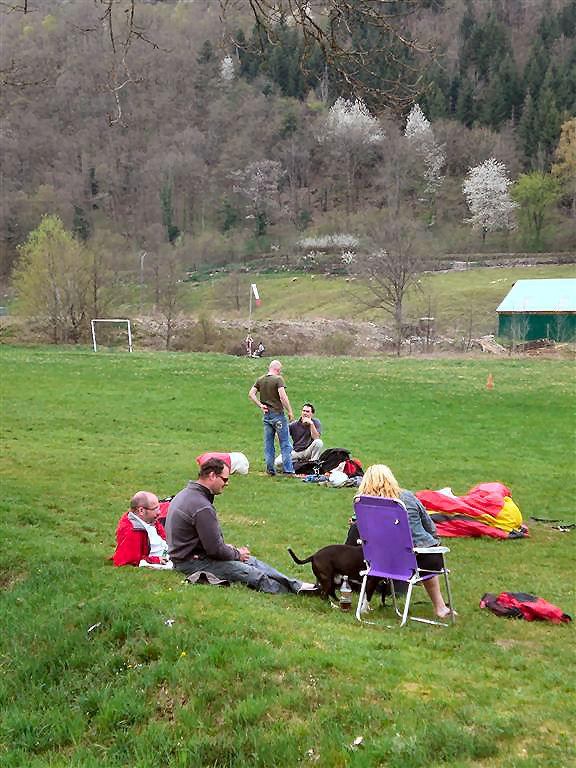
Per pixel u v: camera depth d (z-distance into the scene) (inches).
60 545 394.9
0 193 3523.6
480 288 3516.2
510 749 199.5
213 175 4389.8
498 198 4343.0
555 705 226.2
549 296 2365.9
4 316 2581.2
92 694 251.4
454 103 4724.4
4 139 2605.8
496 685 242.5
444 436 930.1
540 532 518.0
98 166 3759.8
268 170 4451.3
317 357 1796.3
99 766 217.8
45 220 2420.0
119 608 291.6
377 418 1027.3
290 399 1149.1
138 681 251.4
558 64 4650.6
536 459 813.9
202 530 333.7
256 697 231.5
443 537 493.7
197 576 331.0
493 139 4539.9
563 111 4505.4
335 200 4544.8
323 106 4382.4
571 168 4284.0
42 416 962.7
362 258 2664.9
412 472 725.9
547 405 1144.8
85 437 845.8
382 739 203.8
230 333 2297.0
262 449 810.2
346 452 658.2
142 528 361.4
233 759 210.4
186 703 237.0
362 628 299.6
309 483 633.0
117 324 2257.6
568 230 4271.7
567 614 330.0
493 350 2175.2
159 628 275.9
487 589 380.5
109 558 372.5
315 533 470.9
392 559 315.3
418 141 4323.3
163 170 3978.8
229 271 4128.9
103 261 2298.2
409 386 1283.2
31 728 241.9
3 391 1131.9
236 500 562.3
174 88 2546.8
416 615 333.1
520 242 4338.1
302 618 298.7
